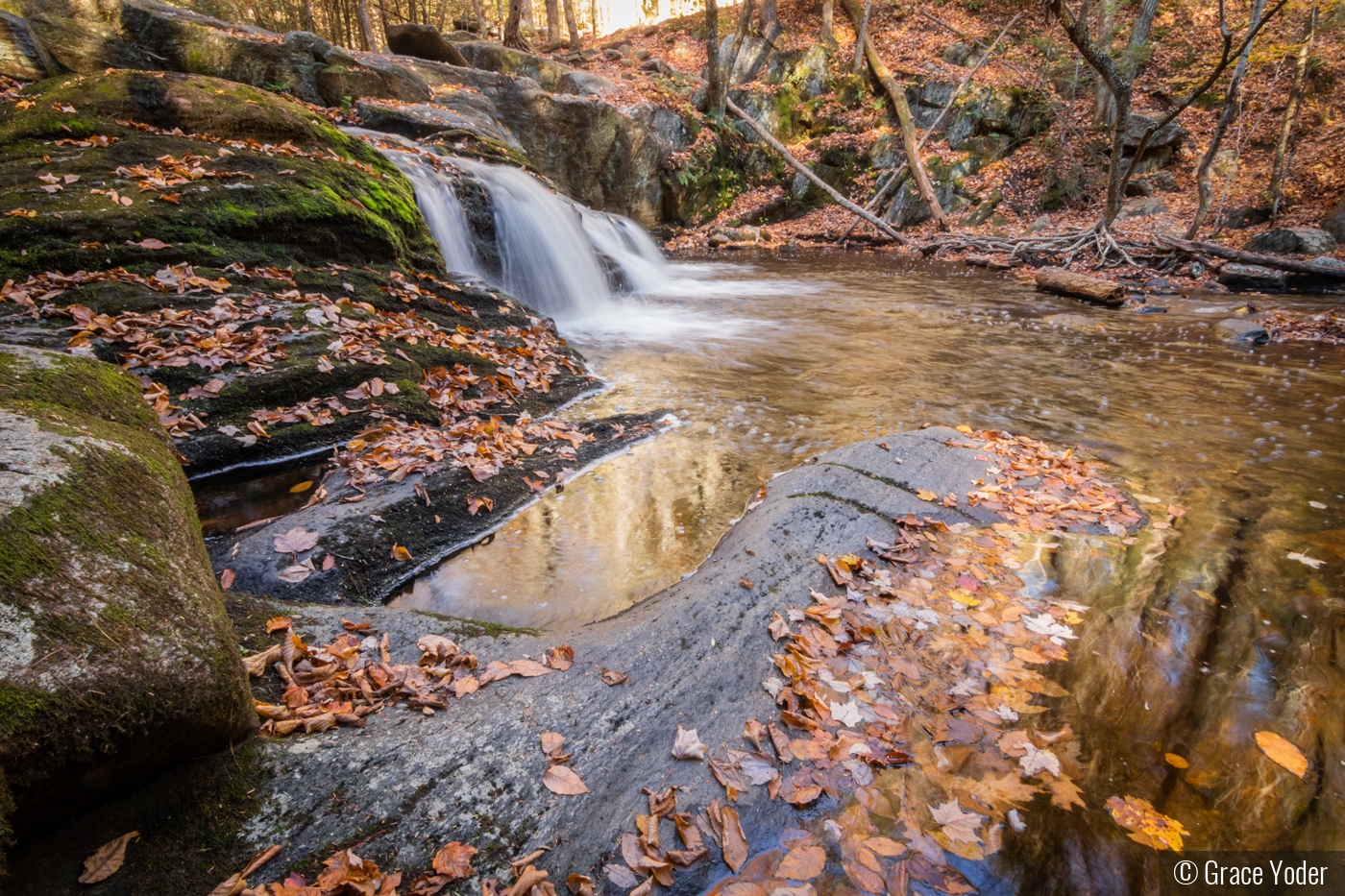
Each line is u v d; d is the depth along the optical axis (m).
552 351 7.03
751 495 4.24
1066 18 13.25
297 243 6.33
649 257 14.94
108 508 1.83
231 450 4.21
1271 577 3.23
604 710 2.24
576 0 46.78
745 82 24.50
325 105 13.17
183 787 1.76
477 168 10.72
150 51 11.88
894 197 21.16
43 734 1.42
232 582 3.05
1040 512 3.86
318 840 1.74
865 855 1.83
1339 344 8.32
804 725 2.23
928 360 7.65
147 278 5.20
